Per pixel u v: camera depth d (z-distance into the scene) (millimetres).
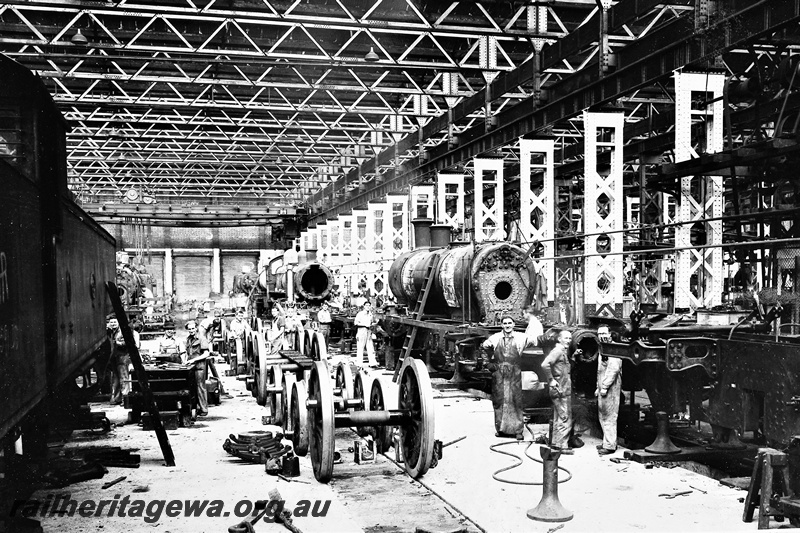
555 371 11219
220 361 25141
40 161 8711
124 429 13359
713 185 15250
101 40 26641
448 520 7820
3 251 6008
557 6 19859
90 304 11633
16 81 8562
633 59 15328
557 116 18406
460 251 18969
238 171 46875
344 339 28266
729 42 12445
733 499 8516
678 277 15664
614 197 16859
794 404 8266
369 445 10977
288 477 9734
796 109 12234
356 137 40594
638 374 11469
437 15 23812
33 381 7121
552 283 20094
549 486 8023
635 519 7797
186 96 34344
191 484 9406
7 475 8617
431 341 20125
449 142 25406
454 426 13383
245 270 48406
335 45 27094
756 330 10008
